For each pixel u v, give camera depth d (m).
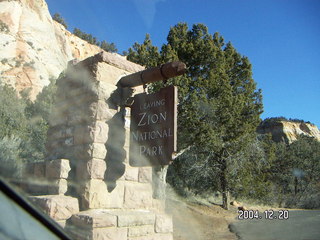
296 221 11.65
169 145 5.04
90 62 6.07
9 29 36.28
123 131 5.93
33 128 12.91
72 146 5.88
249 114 19.70
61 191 5.36
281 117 63.53
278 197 25.17
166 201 15.82
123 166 5.73
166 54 16.97
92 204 5.20
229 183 19.16
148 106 5.54
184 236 9.20
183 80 15.96
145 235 5.39
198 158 20.23
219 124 17.08
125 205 5.69
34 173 5.91
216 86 16.98
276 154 30.42
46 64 38.53
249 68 19.95
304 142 32.00
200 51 17.80
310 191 28.56
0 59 31.00
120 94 6.04
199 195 21.19
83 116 5.83
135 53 17.94
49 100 15.99
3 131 11.48
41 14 44.28
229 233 10.17
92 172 5.32
